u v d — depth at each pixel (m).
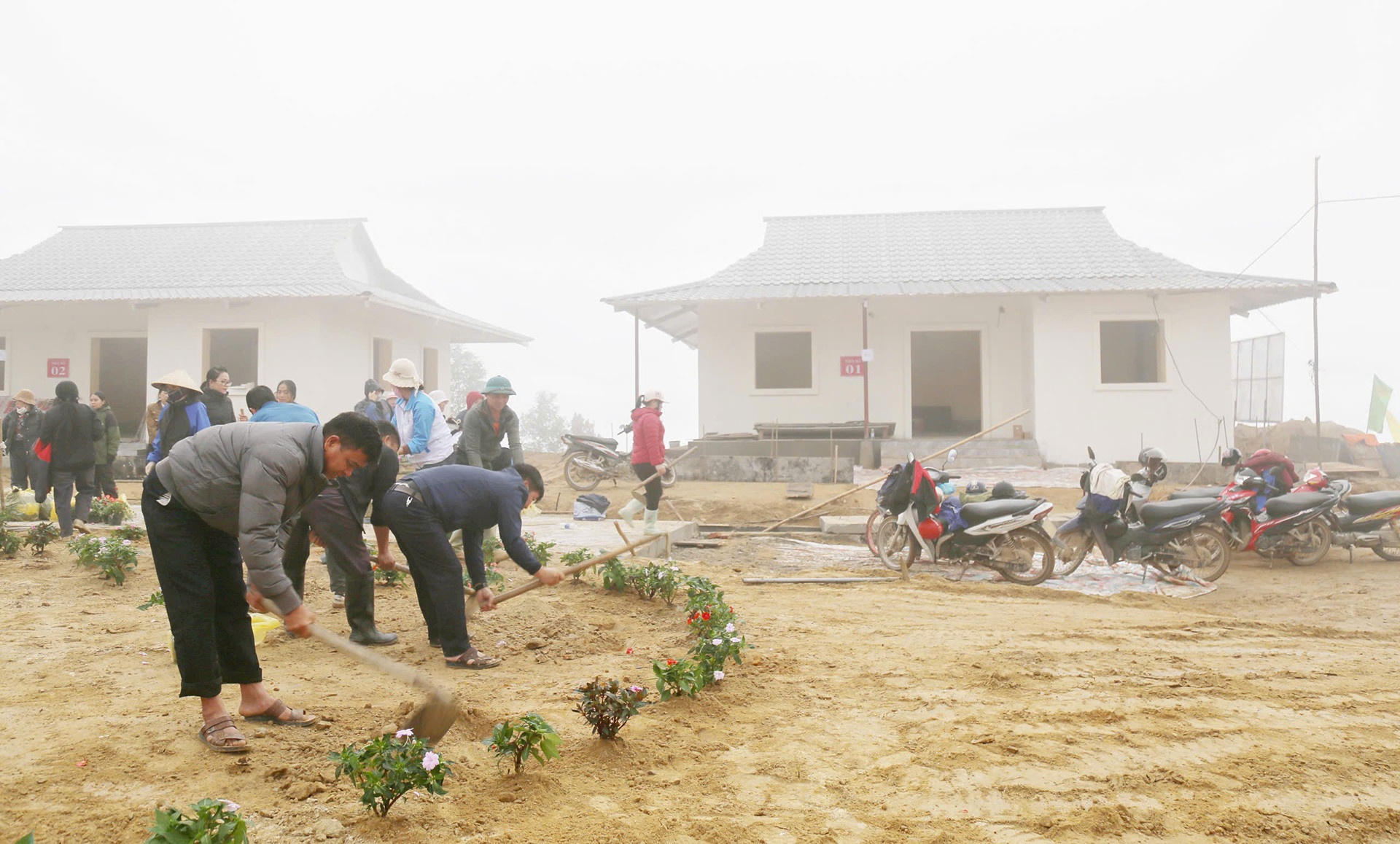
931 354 26.41
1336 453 21.64
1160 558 9.40
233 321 19.34
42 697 4.22
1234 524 10.35
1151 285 17.98
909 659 5.60
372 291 19.50
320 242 22.53
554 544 8.62
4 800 3.10
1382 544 10.68
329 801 3.20
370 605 5.58
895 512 9.62
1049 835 3.19
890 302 19.59
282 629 5.70
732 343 19.66
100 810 3.04
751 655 5.63
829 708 4.59
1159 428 18.41
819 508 12.80
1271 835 3.23
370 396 12.62
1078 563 9.64
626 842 3.02
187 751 3.56
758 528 13.19
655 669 4.52
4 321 20.92
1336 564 10.54
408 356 23.47
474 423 8.23
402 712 4.12
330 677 4.80
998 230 22.62
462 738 3.90
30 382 20.83
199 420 9.05
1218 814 3.37
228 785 3.29
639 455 10.80
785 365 19.75
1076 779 3.69
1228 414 18.27
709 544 11.41
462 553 8.29
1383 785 3.68
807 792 3.53
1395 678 5.30
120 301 19.08
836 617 7.03
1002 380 19.56
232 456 3.59
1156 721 4.43
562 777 3.55
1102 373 18.81
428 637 5.74
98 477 12.60
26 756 3.47
